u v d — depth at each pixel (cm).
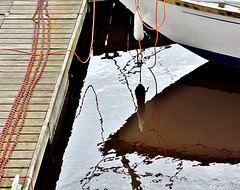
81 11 664
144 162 464
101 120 540
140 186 428
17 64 527
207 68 643
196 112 548
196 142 493
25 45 570
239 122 528
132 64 666
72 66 664
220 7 523
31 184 370
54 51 553
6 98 464
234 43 549
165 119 538
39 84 488
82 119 544
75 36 593
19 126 424
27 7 679
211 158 468
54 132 510
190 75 627
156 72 640
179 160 466
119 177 443
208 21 535
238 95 579
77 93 597
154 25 624
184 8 537
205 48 595
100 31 776
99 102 577
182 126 522
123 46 723
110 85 614
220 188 423
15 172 371
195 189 423
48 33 596
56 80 495
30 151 394
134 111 556
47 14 648
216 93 584
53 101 460
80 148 491
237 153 475
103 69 656
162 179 437
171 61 668
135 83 615
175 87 601
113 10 847
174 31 600
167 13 567
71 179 444
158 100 575
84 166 462
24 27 617
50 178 446
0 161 381
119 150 485
